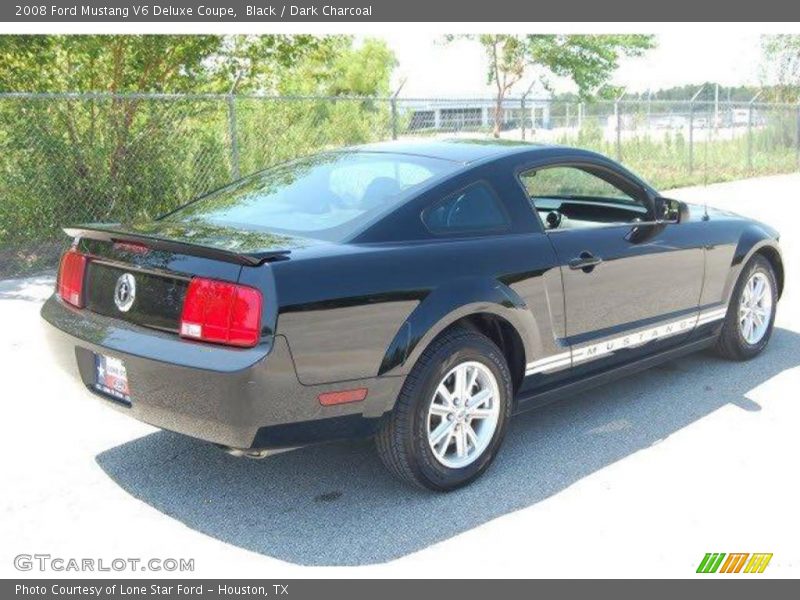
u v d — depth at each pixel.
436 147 4.31
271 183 4.24
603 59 17.98
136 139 10.32
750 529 3.38
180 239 3.35
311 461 4.04
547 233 4.11
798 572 3.08
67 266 3.80
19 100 9.36
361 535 3.36
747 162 21.53
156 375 3.18
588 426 4.49
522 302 3.85
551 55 17.52
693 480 3.83
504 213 3.99
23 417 4.54
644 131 19.11
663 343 4.88
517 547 3.26
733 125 21.94
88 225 3.78
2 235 9.39
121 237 3.44
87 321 3.54
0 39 9.77
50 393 4.92
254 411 3.06
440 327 3.49
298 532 3.38
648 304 4.64
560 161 4.36
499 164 4.08
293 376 3.11
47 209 9.68
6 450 4.12
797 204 14.88
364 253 3.38
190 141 10.78
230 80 11.93
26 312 6.88
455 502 3.63
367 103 13.05
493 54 17.52
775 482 3.80
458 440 3.71
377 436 3.53
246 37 11.54
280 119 11.79
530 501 3.64
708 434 4.36
